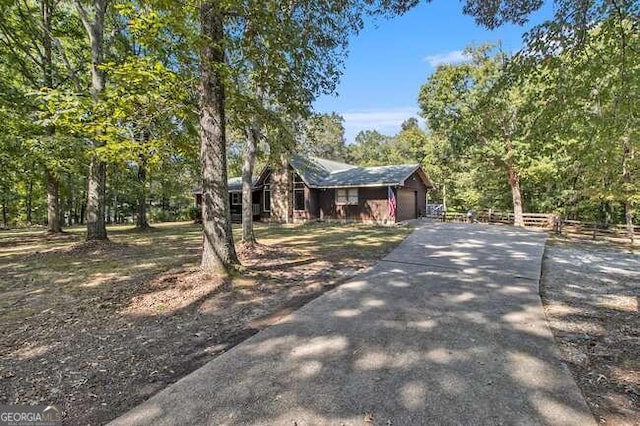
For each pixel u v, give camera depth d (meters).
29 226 26.59
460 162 24.70
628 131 5.66
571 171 17.06
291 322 4.57
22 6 12.77
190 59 6.45
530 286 6.27
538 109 6.05
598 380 3.12
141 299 5.61
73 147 10.24
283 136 10.28
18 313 5.08
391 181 19.53
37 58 13.77
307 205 22.50
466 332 4.18
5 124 9.95
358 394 2.90
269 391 2.96
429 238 13.27
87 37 13.70
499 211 24.50
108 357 3.67
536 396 2.85
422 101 20.22
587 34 4.96
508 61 5.79
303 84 7.53
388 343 3.89
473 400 2.79
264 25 6.00
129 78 5.94
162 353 3.76
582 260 9.14
